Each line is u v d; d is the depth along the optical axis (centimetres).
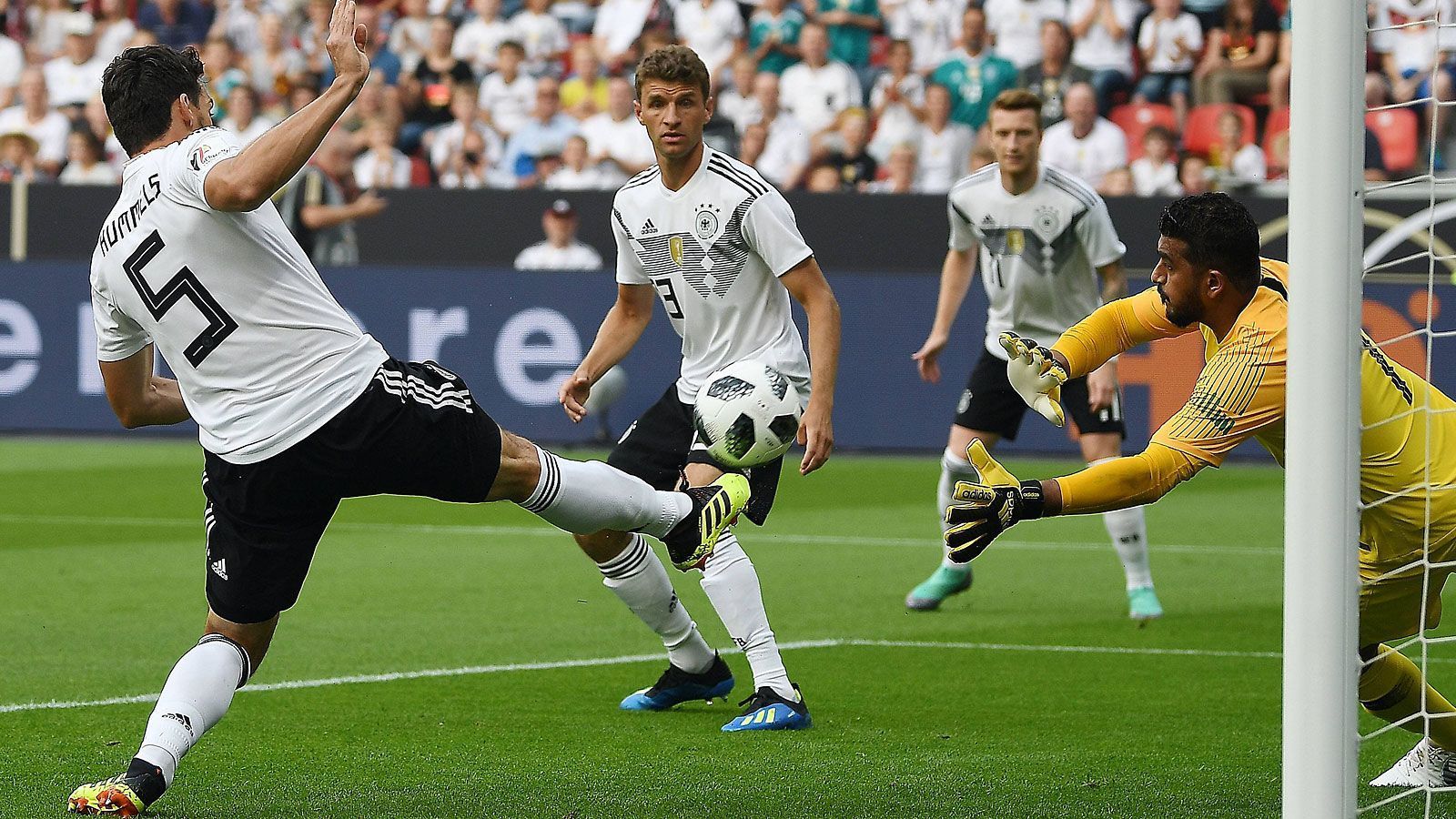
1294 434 1176
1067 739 1734
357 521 3669
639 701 1884
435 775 1559
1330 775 1165
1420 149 5088
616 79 5522
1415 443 1365
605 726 1794
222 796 1473
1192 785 1527
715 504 1594
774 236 1739
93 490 4066
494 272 4744
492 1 5772
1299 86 1170
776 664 1808
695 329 1834
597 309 4706
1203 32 5331
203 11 5944
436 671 2111
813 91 5431
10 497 3938
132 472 4391
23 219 4966
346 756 1641
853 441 4650
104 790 1348
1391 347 4300
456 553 3209
